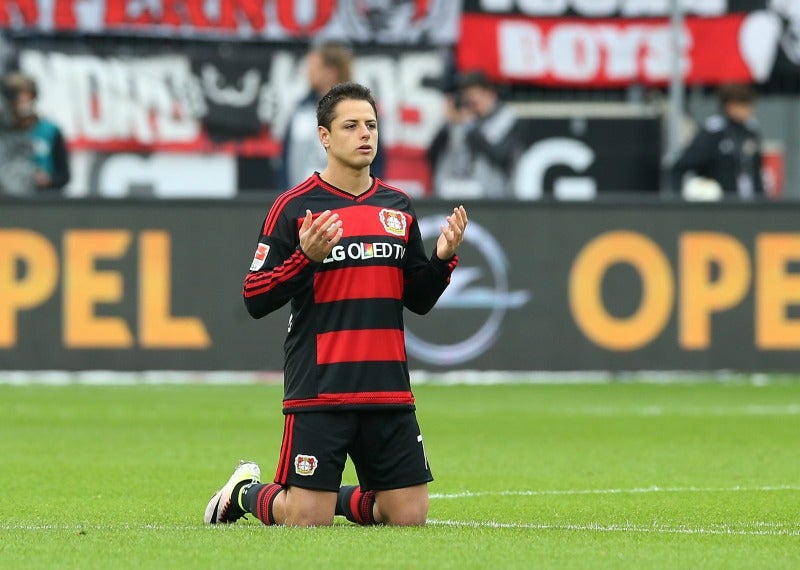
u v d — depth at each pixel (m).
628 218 62.28
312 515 25.59
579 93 79.56
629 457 39.91
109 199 60.56
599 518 28.58
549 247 62.16
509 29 78.75
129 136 76.81
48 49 75.94
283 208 26.17
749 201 62.22
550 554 22.66
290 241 26.06
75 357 60.59
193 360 61.19
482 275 61.94
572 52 79.31
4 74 75.62
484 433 45.44
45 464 37.75
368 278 25.75
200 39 77.00
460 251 61.84
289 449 25.72
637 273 62.28
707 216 62.28
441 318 62.00
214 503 27.12
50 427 46.34
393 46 77.62
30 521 27.80
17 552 22.73
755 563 22.17
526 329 62.19
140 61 76.62
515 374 62.22
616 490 33.19
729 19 79.50
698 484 34.34
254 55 77.25
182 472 36.25
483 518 28.56
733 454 40.59
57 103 76.19
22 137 67.38
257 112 77.44
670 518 28.58
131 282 60.81
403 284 26.59
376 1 77.44
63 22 76.00
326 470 25.53
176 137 77.06
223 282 61.22
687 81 79.62
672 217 62.28
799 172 80.31
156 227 60.88
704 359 62.38
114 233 60.59
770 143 80.25
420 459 26.00
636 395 56.84
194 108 77.06
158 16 76.62
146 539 23.94
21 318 60.31
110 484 33.97
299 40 77.38
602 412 51.25
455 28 78.12
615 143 79.06
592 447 42.16
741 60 79.50
